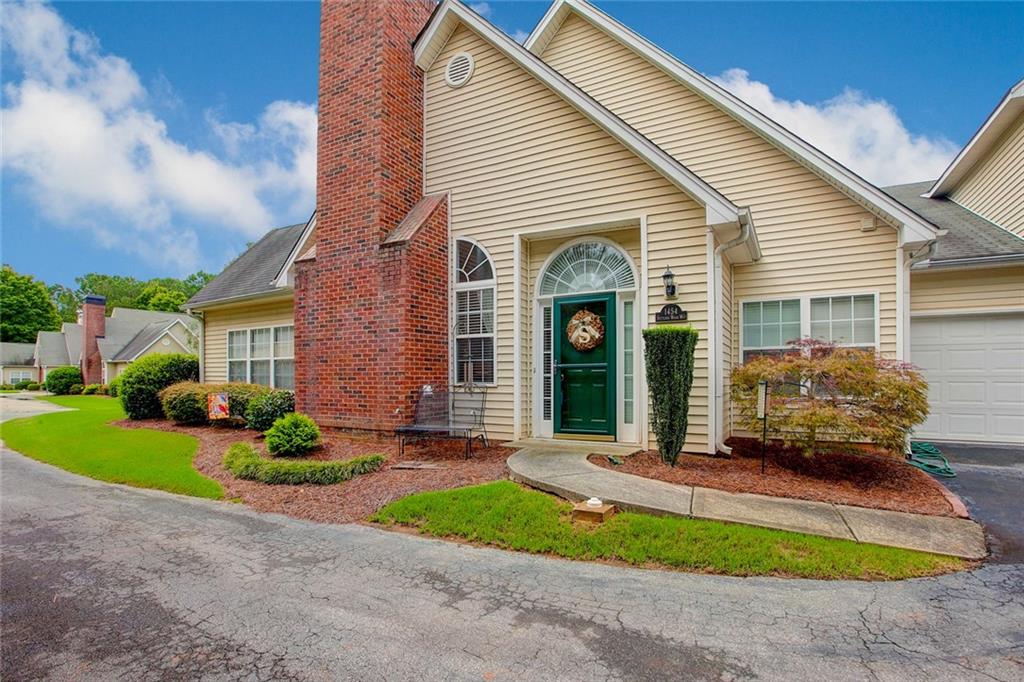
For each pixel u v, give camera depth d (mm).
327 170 9062
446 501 5238
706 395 7039
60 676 2643
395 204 8711
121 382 13344
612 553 4121
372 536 4723
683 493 5145
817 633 2971
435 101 9359
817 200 8016
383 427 8133
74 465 8023
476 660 2734
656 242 7434
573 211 8023
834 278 7852
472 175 8906
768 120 8273
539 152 8344
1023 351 8766
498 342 8469
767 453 7105
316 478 6309
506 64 8695
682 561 3938
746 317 8398
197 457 8180
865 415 5992
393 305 8148
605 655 2764
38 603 3471
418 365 8234
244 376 14109
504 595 3498
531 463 6289
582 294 8195
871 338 7625
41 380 45688
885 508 4941
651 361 6418
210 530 4934
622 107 9789
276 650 2863
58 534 4855
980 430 8977
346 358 8609
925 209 11633
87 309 37469
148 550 4426
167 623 3186
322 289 8961
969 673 2590
